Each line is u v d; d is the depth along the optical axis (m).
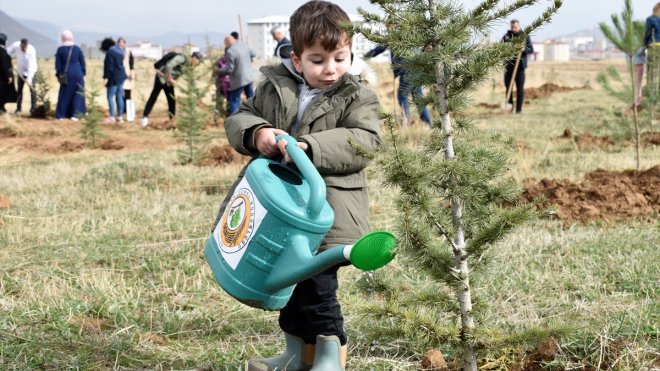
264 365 3.41
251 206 2.95
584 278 4.99
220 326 4.38
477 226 3.00
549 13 2.81
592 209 6.85
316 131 3.22
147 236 6.60
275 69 3.39
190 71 10.97
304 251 2.85
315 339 3.30
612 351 3.70
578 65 74.19
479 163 2.97
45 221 7.30
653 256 5.38
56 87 29.52
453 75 2.97
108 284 5.04
